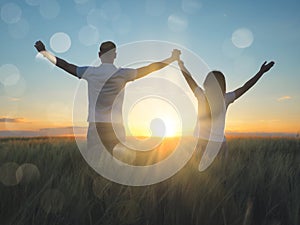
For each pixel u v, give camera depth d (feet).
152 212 4.16
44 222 3.83
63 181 4.88
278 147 12.90
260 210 4.58
